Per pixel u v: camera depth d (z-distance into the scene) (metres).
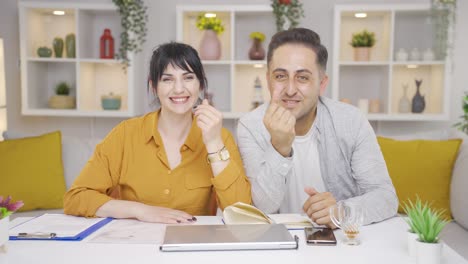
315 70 1.46
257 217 1.24
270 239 1.05
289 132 1.31
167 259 0.96
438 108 3.45
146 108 3.81
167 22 3.76
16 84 3.78
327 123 1.59
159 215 1.28
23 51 3.45
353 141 1.56
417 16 3.58
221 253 1.00
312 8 3.67
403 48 3.49
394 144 2.61
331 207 1.18
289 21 3.38
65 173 2.70
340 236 1.15
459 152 2.49
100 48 3.56
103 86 3.83
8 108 3.77
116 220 1.30
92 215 1.34
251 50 3.54
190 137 1.51
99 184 1.47
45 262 0.94
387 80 3.43
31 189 2.55
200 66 1.46
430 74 3.62
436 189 2.44
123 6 3.39
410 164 2.51
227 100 3.80
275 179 1.38
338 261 0.96
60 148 2.71
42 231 1.16
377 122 3.77
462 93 3.63
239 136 1.60
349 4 3.65
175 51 1.43
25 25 3.45
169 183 1.48
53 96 3.58
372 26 3.65
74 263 0.93
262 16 3.68
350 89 3.70
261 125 1.56
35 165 2.59
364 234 1.17
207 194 1.51
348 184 1.62
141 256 0.98
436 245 0.92
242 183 1.41
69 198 1.38
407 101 3.48
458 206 2.26
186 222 1.27
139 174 1.49
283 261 0.95
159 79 1.44
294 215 1.38
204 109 1.38
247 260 0.95
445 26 3.28
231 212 1.25
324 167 1.62
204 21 3.50
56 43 3.55
